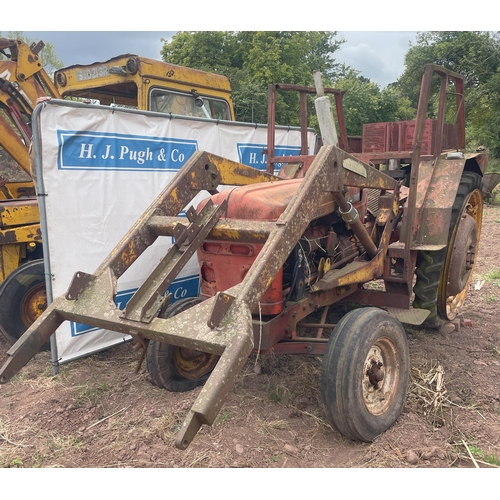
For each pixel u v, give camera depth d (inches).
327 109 113.9
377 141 201.3
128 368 148.9
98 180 150.9
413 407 118.8
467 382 132.3
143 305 94.0
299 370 140.6
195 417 73.3
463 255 163.6
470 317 183.8
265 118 629.9
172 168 173.5
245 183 140.6
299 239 110.3
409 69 971.3
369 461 99.1
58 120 138.8
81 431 112.8
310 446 105.5
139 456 101.7
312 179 105.3
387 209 141.3
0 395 132.7
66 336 148.5
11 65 186.9
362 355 100.1
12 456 102.6
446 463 98.6
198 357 136.6
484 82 781.9
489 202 494.0
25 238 163.5
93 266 152.4
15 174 312.5
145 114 161.0
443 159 160.6
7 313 158.2
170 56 839.7
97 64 198.8
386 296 150.1
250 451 102.9
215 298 86.2
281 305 113.3
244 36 808.3
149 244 116.6
